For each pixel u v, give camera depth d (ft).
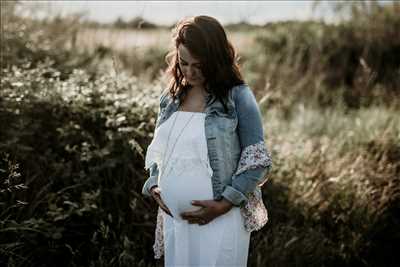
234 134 7.52
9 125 12.03
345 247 12.80
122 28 19.86
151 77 17.58
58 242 11.05
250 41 29.78
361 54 28.71
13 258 10.19
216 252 7.50
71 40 19.43
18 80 12.62
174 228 7.90
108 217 11.04
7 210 10.13
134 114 12.49
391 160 15.80
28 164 11.53
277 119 19.12
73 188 11.50
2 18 17.01
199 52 7.23
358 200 13.57
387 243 13.30
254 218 7.82
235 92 7.53
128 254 10.23
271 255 11.21
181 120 7.68
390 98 22.44
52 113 12.34
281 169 13.92
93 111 12.31
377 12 30.48
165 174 7.75
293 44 29.22
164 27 20.67
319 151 15.70
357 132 17.98
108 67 17.52
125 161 11.80
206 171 7.46
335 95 24.48
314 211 13.39
